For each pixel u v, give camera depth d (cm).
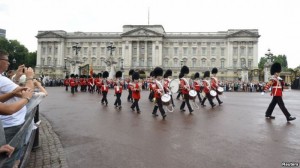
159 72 1720
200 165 782
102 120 1578
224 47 11894
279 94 1588
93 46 12462
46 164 792
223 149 950
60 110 2033
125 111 2003
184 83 1972
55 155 880
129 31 11912
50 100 2883
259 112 1977
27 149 631
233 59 11656
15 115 605
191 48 12088
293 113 1948
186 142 1052
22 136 476
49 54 12581
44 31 12569
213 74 2606
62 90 5200
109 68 6488
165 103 1656
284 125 1421
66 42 12644
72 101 2783
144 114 1848
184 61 12081
